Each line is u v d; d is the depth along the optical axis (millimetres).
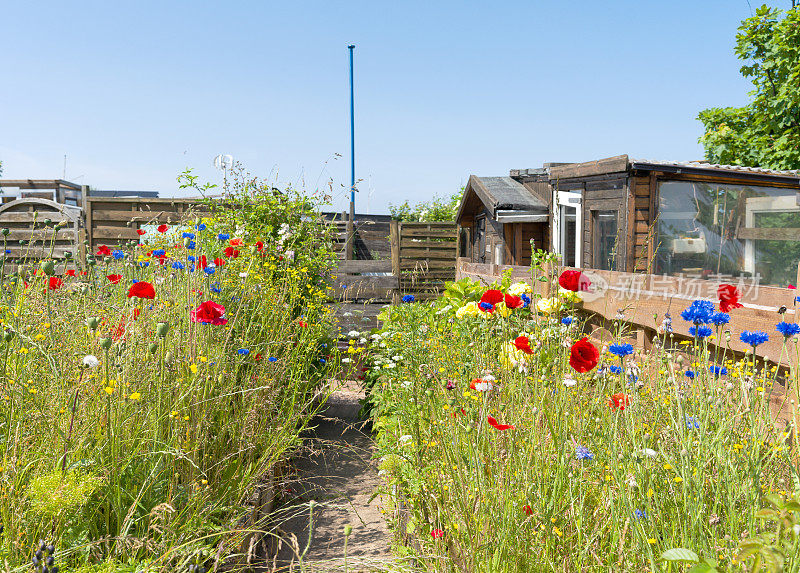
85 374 2797
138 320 3434
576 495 2646
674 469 2404
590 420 3008
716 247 10344
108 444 2711
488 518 2553
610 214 10594
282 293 5863
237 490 3398
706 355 2773
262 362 4625
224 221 7227
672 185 10086
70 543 2381
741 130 17094
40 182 16359
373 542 3654
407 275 11727
